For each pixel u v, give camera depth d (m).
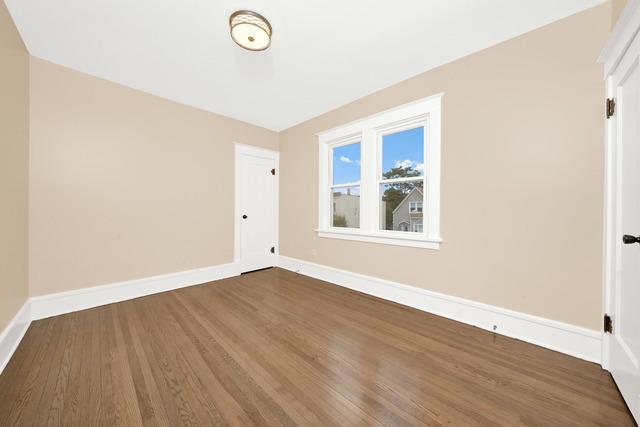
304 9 1.60
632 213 1.16
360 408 1.16
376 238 2.68
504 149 1.84
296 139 3.70
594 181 1.51
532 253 1.74
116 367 1.45
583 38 1.54
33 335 1.81
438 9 1.60
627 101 1.22
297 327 1.97
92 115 2.36
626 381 1.17
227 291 2.84
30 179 2.04
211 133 3.25
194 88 2.64
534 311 1.73
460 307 2.07
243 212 3.61
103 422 1.07
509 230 1.83
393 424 1.07
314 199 3.43
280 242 4.00
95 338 1.78
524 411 1.14
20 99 1.86
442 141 2.17
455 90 2.09
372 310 2.30
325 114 3.26
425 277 2.29
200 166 3.15
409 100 2.41
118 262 2.52
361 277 2.81
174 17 1.68
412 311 2.29
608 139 1.39
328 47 1.98
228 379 1.35
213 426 1.05
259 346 1.69
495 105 1.88
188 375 1.38
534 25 1.69
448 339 1.79
